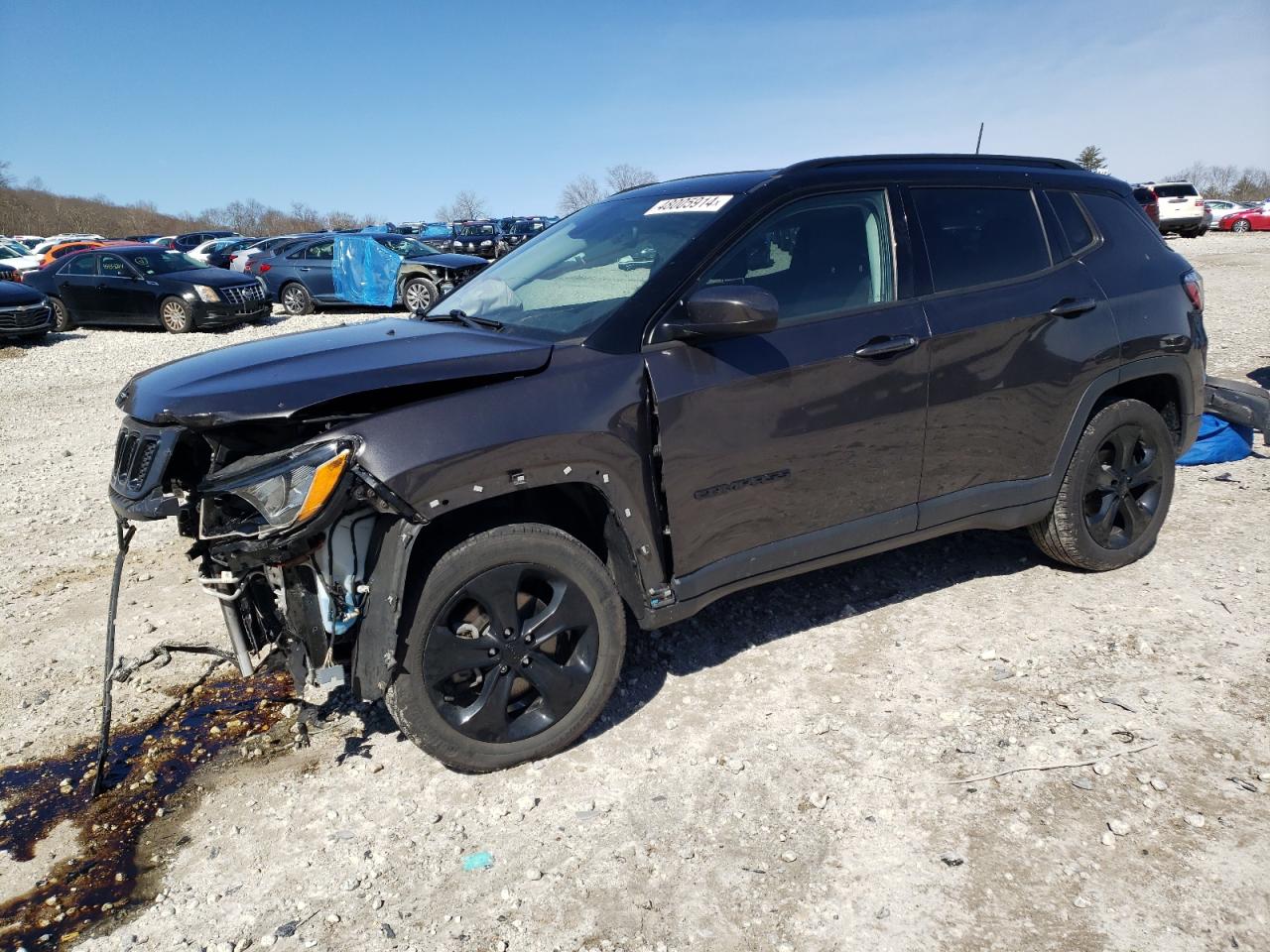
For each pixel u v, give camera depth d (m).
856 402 3.25
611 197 4.11
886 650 3.59
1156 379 4.15
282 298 17.98
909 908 2.32
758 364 3.07
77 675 3.79
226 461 2.68
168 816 2.88
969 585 4.11
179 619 4.27
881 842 2.56
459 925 2.36
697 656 3.62
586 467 2.82
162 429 2.70
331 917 2.41
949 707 3.18
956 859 2.47
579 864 2.55
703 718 3.21
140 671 3.79
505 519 2.88
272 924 2.40
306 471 2.48
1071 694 3.20
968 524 3.69
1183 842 2.47
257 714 3.45
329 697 3.53
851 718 3.15
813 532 3.31
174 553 5.16
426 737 2.79
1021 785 2.75
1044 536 4.04
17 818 2.90
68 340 15.60
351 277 17.33
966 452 3.57
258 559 2.58
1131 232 4.09
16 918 2.47
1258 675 3.24
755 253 3.19
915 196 3.52
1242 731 2.93
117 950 2.34
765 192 3.26
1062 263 3.81
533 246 4.02
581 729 3.05
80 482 6.82
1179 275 4.12
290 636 2.79
